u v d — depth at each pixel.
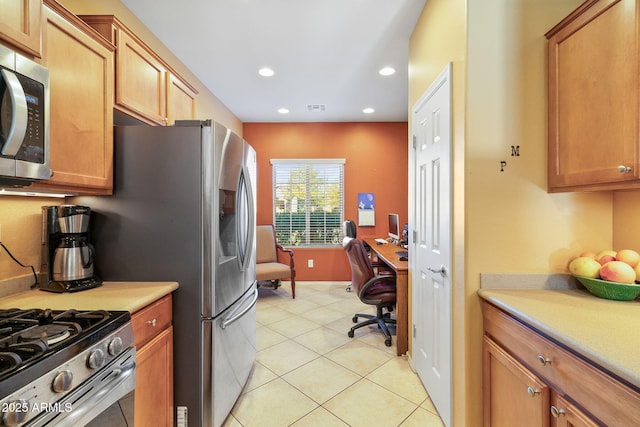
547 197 1.34
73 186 1.31
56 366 0.80
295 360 2.31
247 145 1.98
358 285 2.78
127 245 1.53
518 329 1.08
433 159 1.75
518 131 1.34
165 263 1.52
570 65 1.19
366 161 4.68
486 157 1.33
